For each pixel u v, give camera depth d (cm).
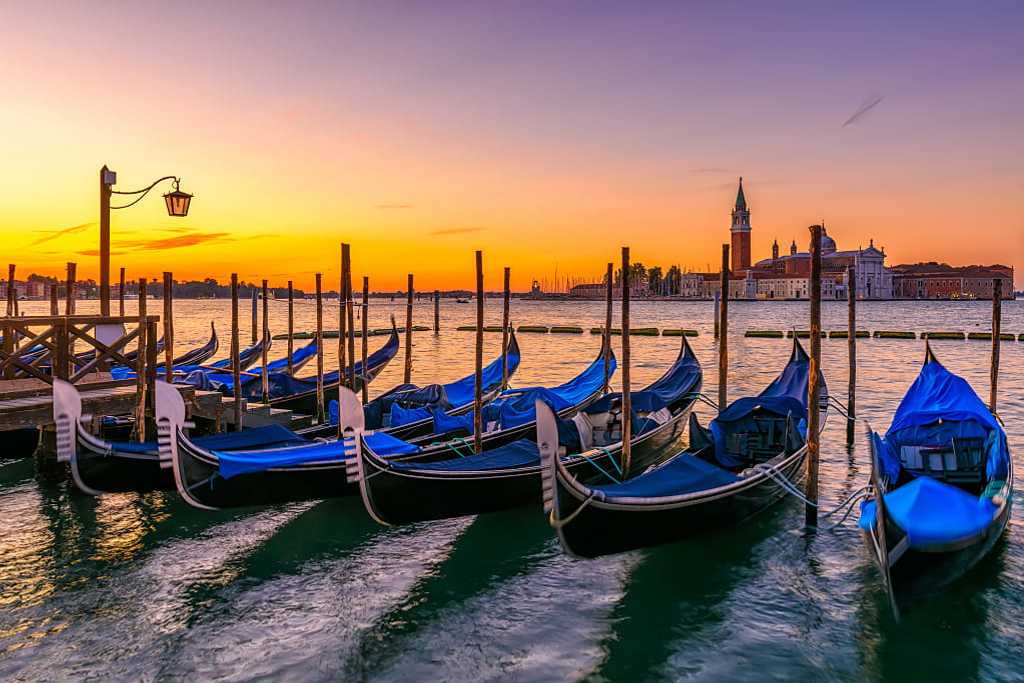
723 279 1639
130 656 803
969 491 1112
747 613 897
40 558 1058
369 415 1616
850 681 753
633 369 3634
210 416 1625
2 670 772
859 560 1041
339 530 1167
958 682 748
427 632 860
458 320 10412
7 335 1831
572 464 1269
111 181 1656
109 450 1152
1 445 1544
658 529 998
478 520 1209
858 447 1708
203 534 1150
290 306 2442
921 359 3953
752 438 1324
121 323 1555
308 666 787
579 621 884
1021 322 8500
